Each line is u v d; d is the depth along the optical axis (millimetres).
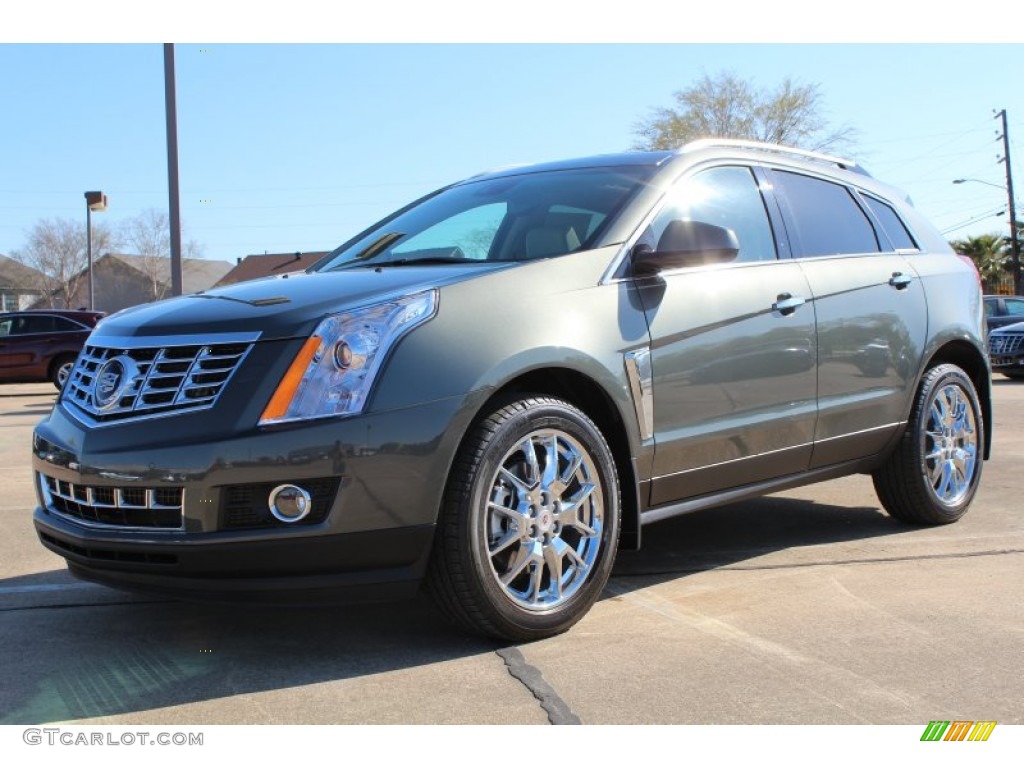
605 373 3596
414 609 3869
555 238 3951
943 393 5207
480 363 3260
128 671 3227
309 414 3055
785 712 2840
